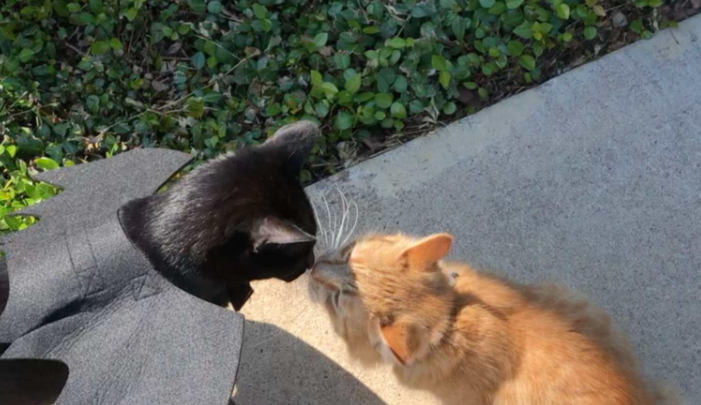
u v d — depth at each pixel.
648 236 0.76
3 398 0.57
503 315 0.60
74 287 0.52
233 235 0.57
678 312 0.72
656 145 0.81
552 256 0.75
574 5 0.87
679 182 0.79
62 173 0.61
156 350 0.52
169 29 0.87
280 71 0.86
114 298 0.53
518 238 0.77
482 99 0.84
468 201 0.79
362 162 0.81
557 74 0.86
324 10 0.87
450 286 0.61
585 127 0.82
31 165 0.82
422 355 0.59
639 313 0.73
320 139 0.82
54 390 0.59
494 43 0.85
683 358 0.70
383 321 0.59
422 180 0.80
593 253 0.75
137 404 0.50
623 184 0.79
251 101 0.84
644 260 0.75
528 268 0.75
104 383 0.51
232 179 0.58
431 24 0.85
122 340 0.52
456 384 0.61
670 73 0.85
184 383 0.51
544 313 0.61
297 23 0.88
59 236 0.55
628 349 0.63
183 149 0.82
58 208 0.58
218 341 0.52
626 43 0.87
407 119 0.83
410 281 0.59
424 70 0.83
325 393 0.70
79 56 0.88
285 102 0.83
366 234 0.72
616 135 0.82
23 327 0.51
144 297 0.53
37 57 0.86
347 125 0.81
